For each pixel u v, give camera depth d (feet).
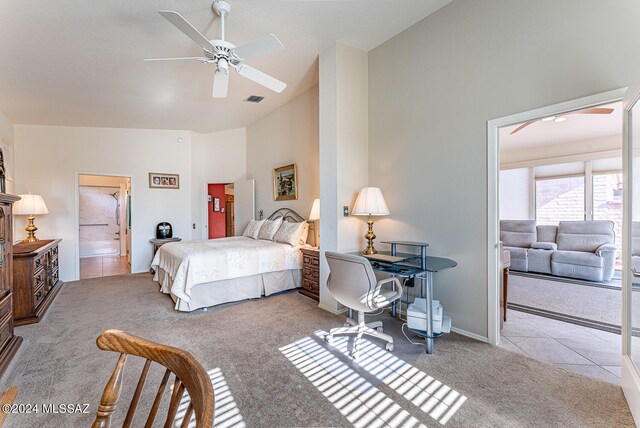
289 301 12.14
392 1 8.63
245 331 9.16
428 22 9.42
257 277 12.48
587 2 6.48
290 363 7.24
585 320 9.85
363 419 5.34
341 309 10.83
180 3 8.06
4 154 14.14
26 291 9.92
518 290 13.46
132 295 13.23
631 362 5.59
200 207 20.77
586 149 18.21
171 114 16.62
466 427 5.10
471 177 8.49
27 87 12.30
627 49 5.98
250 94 14.61
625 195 5.87
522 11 7.45
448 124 9.00
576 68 6.63
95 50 10.00
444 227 9.15
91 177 25.84
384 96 10.88
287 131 16.26
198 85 12.90
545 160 19.98
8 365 7.07
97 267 20.66
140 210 18.69
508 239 19.44
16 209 13.84
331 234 10.88
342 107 10.77
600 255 14.89
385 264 8.63
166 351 2.58
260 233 15.78
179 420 5.32
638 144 5.41
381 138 11.01
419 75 9.73
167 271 12.46
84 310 11.21
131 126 18.20
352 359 7.41
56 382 6.52
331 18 9.23
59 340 8.61
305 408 5.64
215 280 11.20
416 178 9.90
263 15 8.88
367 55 11.51
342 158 10.77
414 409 5.58
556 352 7.69
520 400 5.77
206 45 7.30
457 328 8.91
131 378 6.69
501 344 8.14
